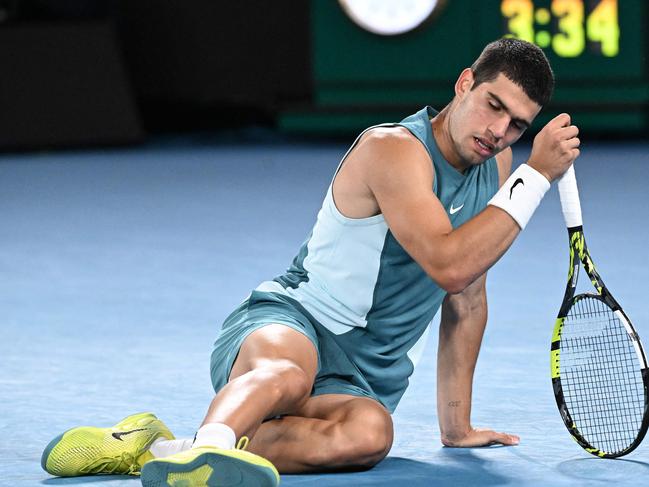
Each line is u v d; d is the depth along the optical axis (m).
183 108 39.44
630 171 29.25
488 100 8.13
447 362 9.08
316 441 8.15
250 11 38.66
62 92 35.25
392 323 8.84
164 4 38.84
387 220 8.32
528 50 8.16
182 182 29.25
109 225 22.83
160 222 23.09
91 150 36.28
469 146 8.27
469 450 9.01
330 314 8.80
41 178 30.33
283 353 8.30
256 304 9.09
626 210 23.20
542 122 34.03
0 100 34.59
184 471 7.18
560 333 8.73
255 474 7.20
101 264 18.66
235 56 38.91
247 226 22.36
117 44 36.25
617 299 14.86
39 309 15.23
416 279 8.71
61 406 10.47
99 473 8.43
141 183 29.20
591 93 33.59
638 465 8.47
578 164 30.97
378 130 8.52
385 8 34.53
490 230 8.02
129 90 36.31
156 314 14.80
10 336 13.62
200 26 38.84
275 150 35.69
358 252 8.61
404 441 9.30
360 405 8.37
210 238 21.03
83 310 15.12
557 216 23.16
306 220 22.89
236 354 8.56
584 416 9.28
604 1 32.94
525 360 11.96
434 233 8.07
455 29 34.09
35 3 35.53
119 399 10.70
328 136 38.25
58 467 8.30
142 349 12.85
